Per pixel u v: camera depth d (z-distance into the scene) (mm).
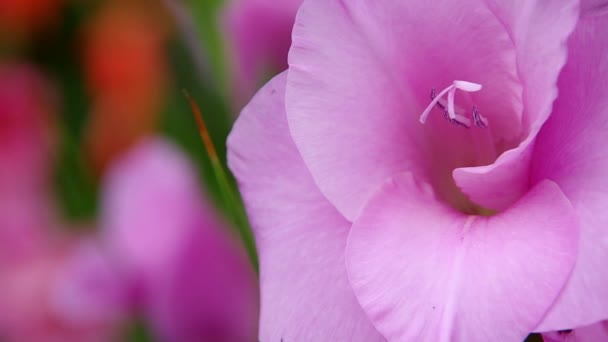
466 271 493
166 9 670
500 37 513
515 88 518
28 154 679
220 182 526
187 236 588
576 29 500
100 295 607
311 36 509
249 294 592
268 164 517
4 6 746
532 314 483
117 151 694
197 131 620
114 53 696
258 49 604
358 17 509
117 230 601
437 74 521
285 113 516
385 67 515
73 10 765
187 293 589
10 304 627
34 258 644
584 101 500
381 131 517
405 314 493
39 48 774
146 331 608
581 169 496
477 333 485
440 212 513
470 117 528
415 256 500
